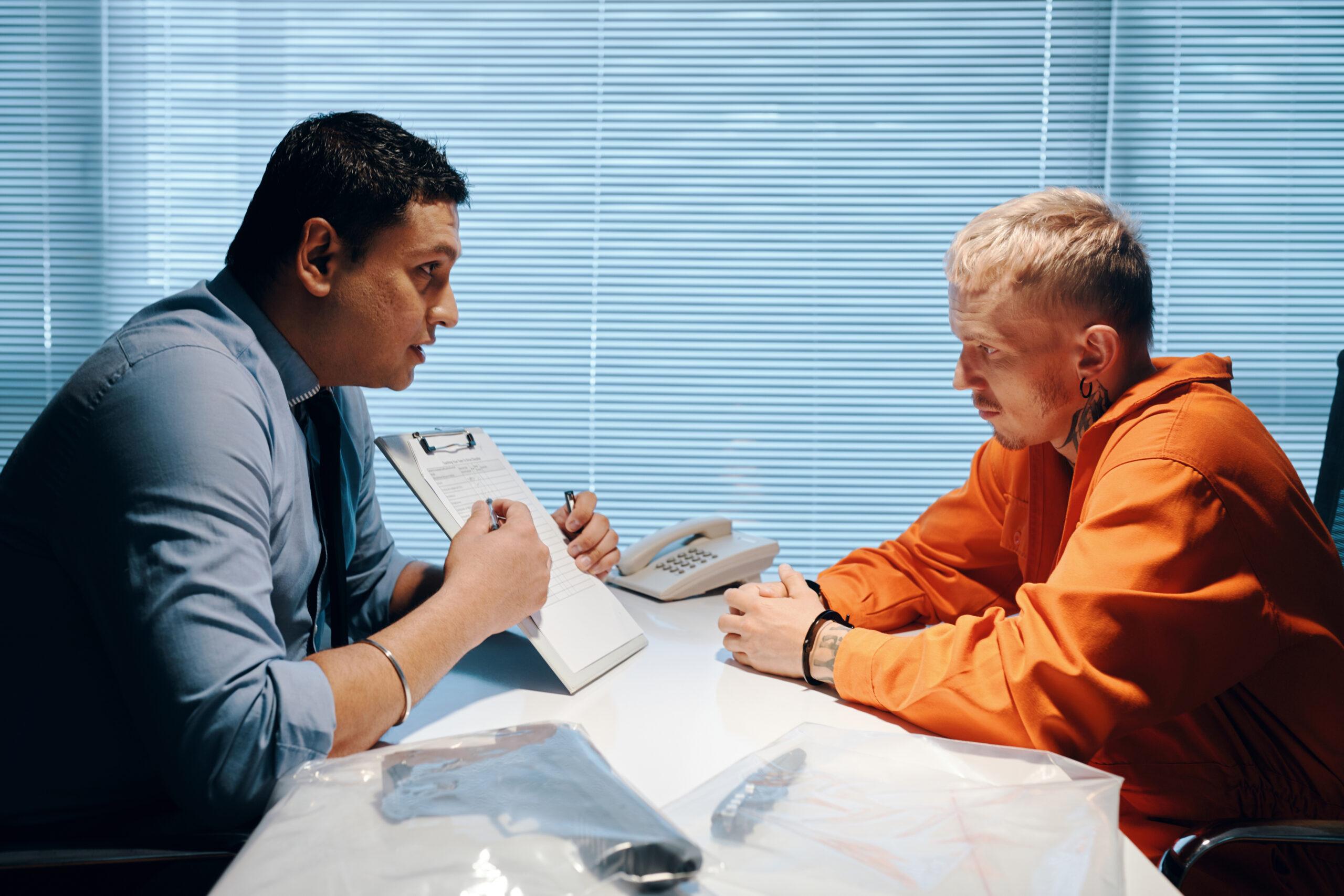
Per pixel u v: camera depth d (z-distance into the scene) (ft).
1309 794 2.97
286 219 2.84
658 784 2.34
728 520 4.91
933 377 7.98
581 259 8.02
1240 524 2.82
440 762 2.17
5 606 2.56
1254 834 2.53
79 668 2.58
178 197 7.96
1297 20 7.54
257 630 2.35
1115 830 1.93
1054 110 7.73
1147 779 3.06
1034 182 7.80
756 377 8.05
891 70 7.77
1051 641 2.63
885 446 8.05
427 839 1.83
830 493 8.11
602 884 1.70
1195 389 3.14
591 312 8.05
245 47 7.88
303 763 2.26
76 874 2.34
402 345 3.04
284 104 7.93
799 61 7.81
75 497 2.43
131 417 2.41
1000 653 2.71
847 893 1.71
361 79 7.92
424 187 2.89
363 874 1.71
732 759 2.51
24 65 7.82
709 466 8.13
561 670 3.05
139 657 2.26
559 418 8.14
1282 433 7.77
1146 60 7.62
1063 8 7.63
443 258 3.00
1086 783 2.16
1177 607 2.64
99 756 2.62
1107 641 2.58
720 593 4.58
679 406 8.11
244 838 2.21
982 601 4.14
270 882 1.69
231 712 2.19
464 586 2.81
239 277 2.99
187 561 2.28
